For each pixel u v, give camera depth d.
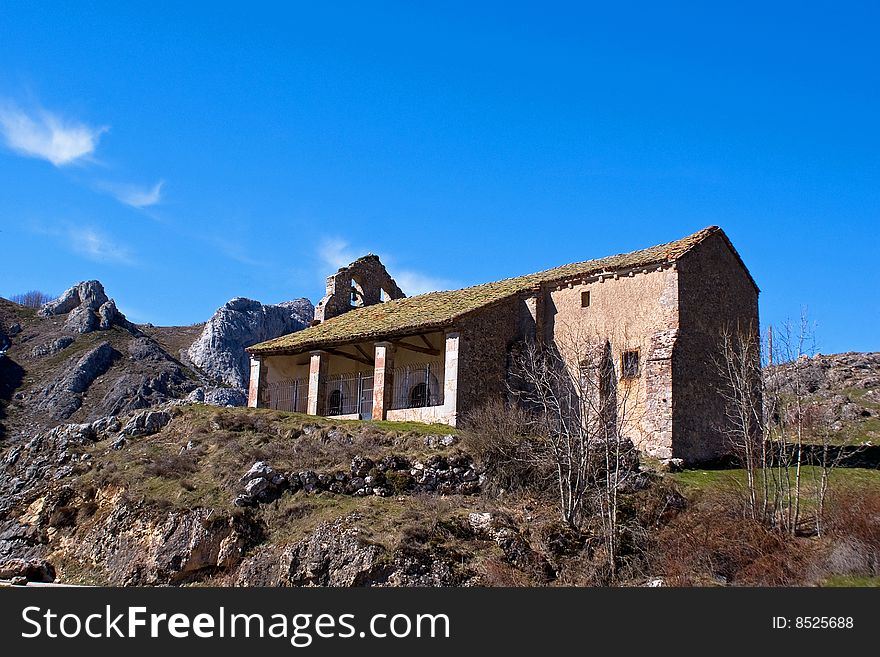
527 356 35.62
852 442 37.28
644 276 33.66
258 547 25.44
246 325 106.62
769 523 25.36
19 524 29.30
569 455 26.77
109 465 30.20
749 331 35.34
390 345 36.88
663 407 31.42
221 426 31.91
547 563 24.30
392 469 28.48
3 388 80.69
